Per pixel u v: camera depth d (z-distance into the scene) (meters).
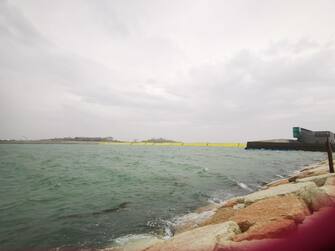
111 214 10.98
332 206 6.93
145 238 8.09
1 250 7.44
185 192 15.98
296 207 6.54
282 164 38.06
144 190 16.66
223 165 36.28
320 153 69.50
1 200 13.76
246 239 5.20
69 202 13.25
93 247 7.49
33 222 9.88
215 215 8.97
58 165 36.34
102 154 71.19
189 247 5.25
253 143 91.94
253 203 8.01
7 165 35.66
